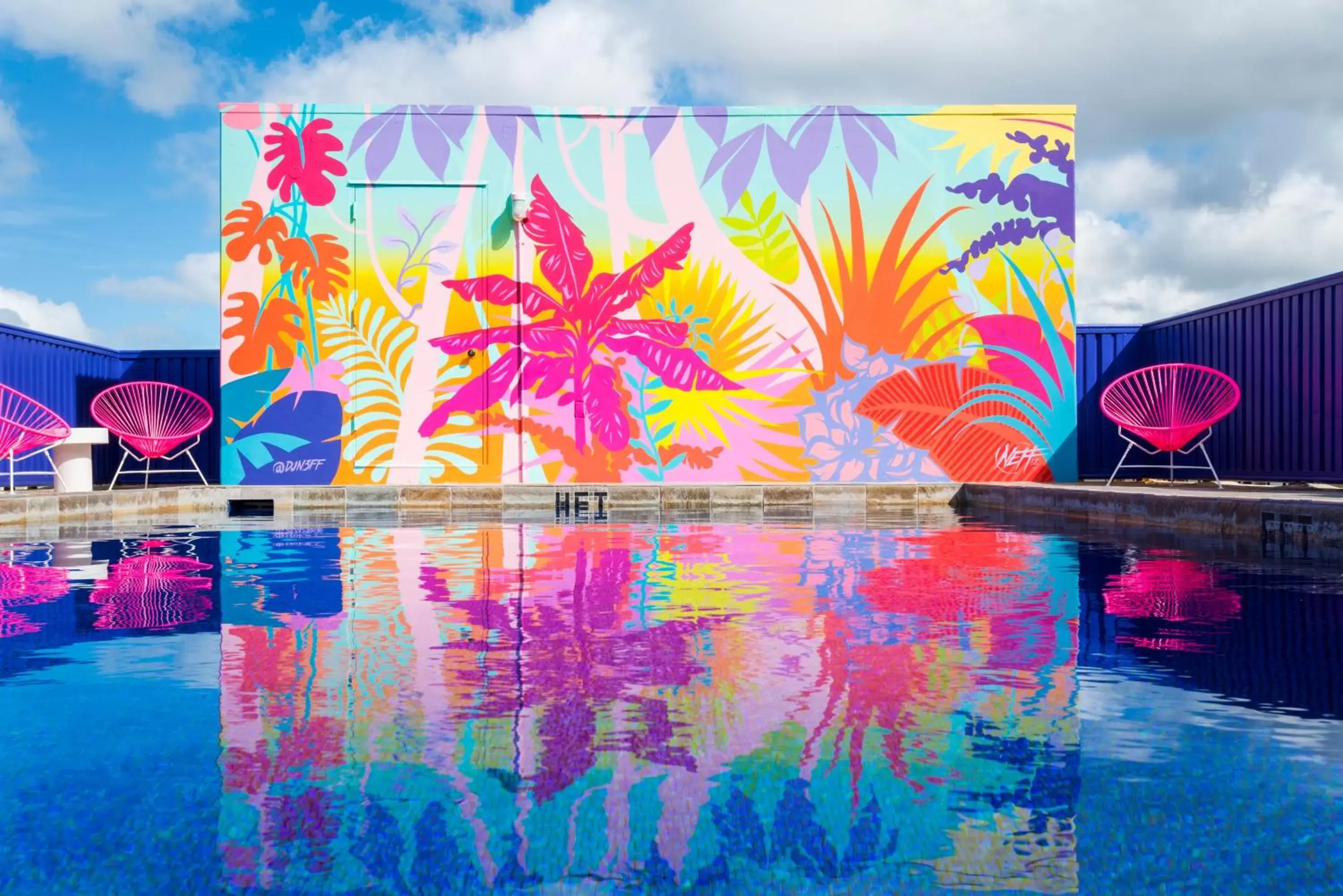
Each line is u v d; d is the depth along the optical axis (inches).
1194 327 302.7
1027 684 59.2
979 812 39.0
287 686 59.6
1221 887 32.5
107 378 330.0
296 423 297.1
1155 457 319.0
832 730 50.0
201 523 215.5
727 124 301.3
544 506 274.4
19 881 33.2
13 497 206.8
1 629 79.0
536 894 32.3
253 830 37.5
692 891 32.3
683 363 299.9
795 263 301.0
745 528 192.2
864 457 301.1
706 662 65.6
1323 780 42.4
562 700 55.9
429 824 38.1
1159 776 42.9
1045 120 302.7
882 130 302.0
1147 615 83.7
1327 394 237.0
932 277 301.3
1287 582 105.3
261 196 297.1
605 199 300.0
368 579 111.0
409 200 299.0
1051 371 302.0
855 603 91.7
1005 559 130.3
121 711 53.9
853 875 33.5
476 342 299.0
